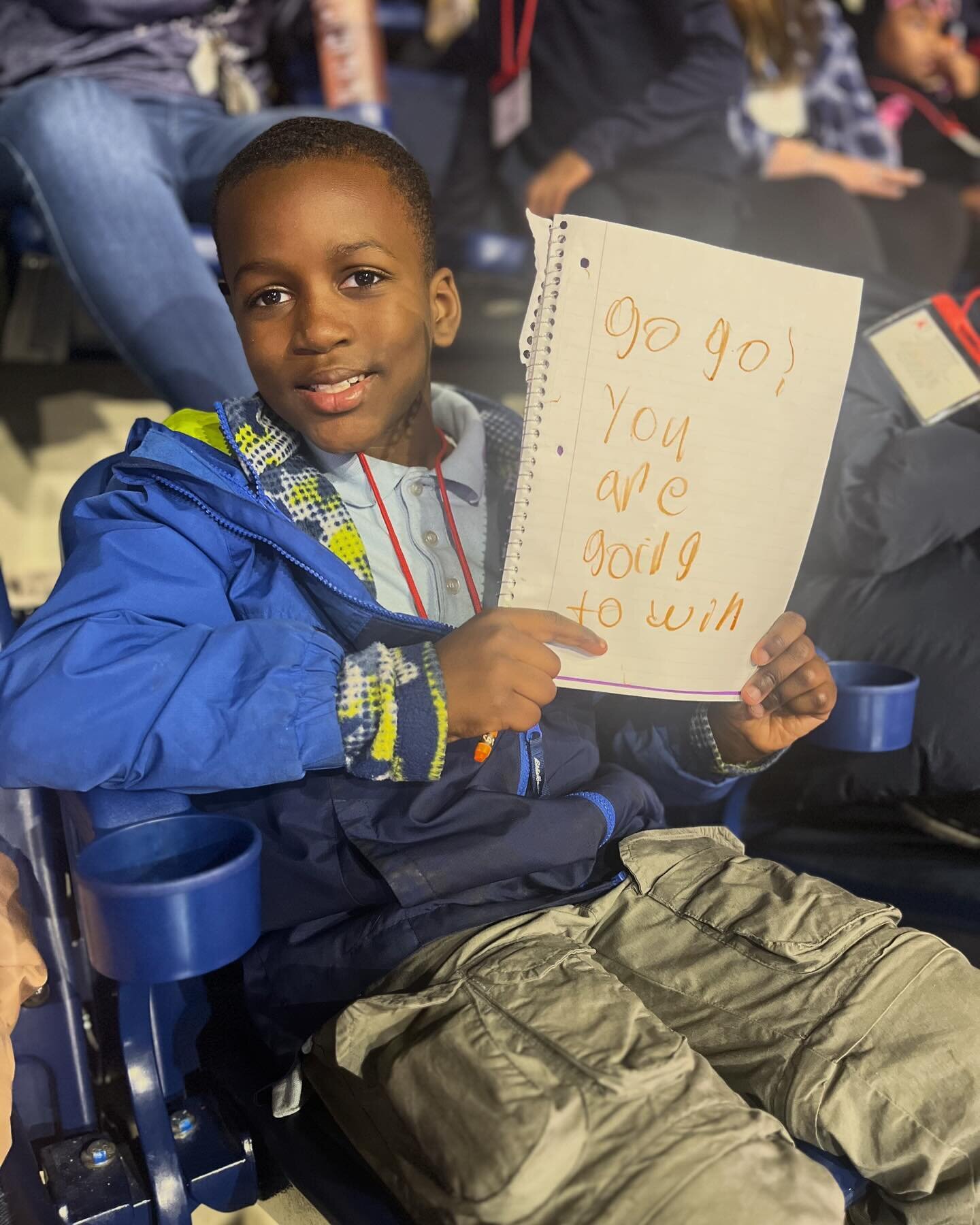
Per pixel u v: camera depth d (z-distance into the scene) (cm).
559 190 225
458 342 239
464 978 82
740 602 91
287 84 204
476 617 86
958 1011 82
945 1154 76
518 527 85
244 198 88
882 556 137
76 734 77
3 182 161
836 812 140
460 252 235
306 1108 87
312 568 88
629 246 81
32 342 214
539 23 236
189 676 80
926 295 159
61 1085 91
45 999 90
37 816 88
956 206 278
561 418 83
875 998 84
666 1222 66
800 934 88
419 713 82
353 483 98
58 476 202
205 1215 98
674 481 86
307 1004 89
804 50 280
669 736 109
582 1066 72
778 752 104
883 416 142
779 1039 83
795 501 90
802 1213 67
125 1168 83
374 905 91
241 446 94
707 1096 73
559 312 81
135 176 150
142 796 81
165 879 77
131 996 81
